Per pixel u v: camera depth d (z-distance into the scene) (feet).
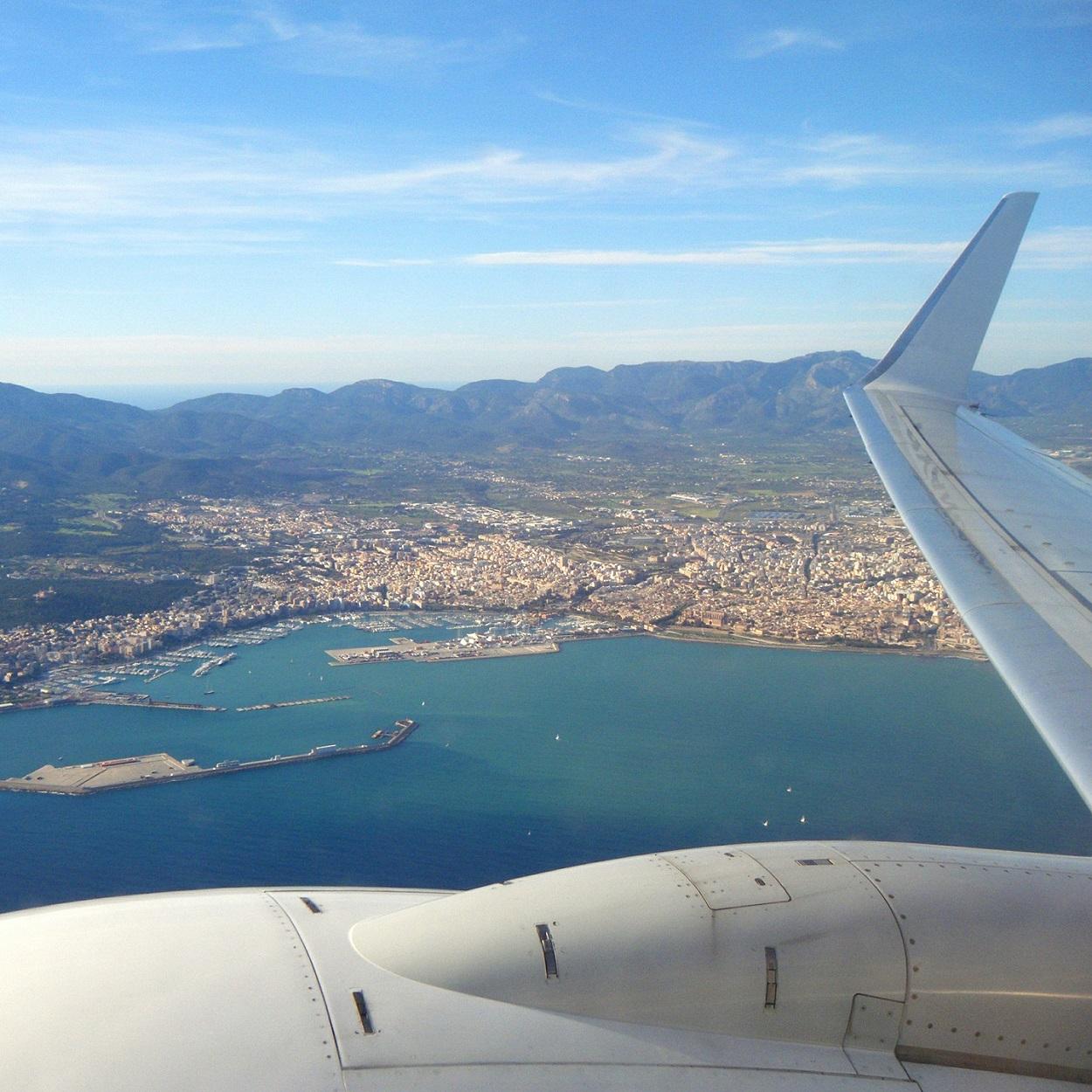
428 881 212.23
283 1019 23.45
